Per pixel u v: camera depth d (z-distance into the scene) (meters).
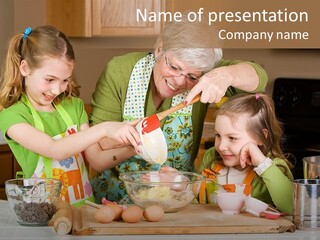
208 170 2.25
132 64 2.24
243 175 2.21
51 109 2.20
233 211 1.80
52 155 1.98
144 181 1.83
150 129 1.81
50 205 1.71
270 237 1.60
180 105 1.89
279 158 2.13
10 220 1.76
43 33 2.08
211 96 1.92
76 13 3.75
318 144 3.78
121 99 2.25
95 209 1.81
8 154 3.48
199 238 1.58
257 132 2.16
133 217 1.66
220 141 2.19
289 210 1.97
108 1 3.47
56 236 1.58
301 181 1.75
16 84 2.10
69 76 2.12
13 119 2.05
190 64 1.96
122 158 2.15
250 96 2.20
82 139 1.94
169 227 1.62
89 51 4.45
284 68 4.24
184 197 1.80
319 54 4.16
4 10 4.48
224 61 2.29
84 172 2.20
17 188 1.69
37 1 4.50
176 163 2.28
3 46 4.50
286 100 4.16
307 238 1.59
